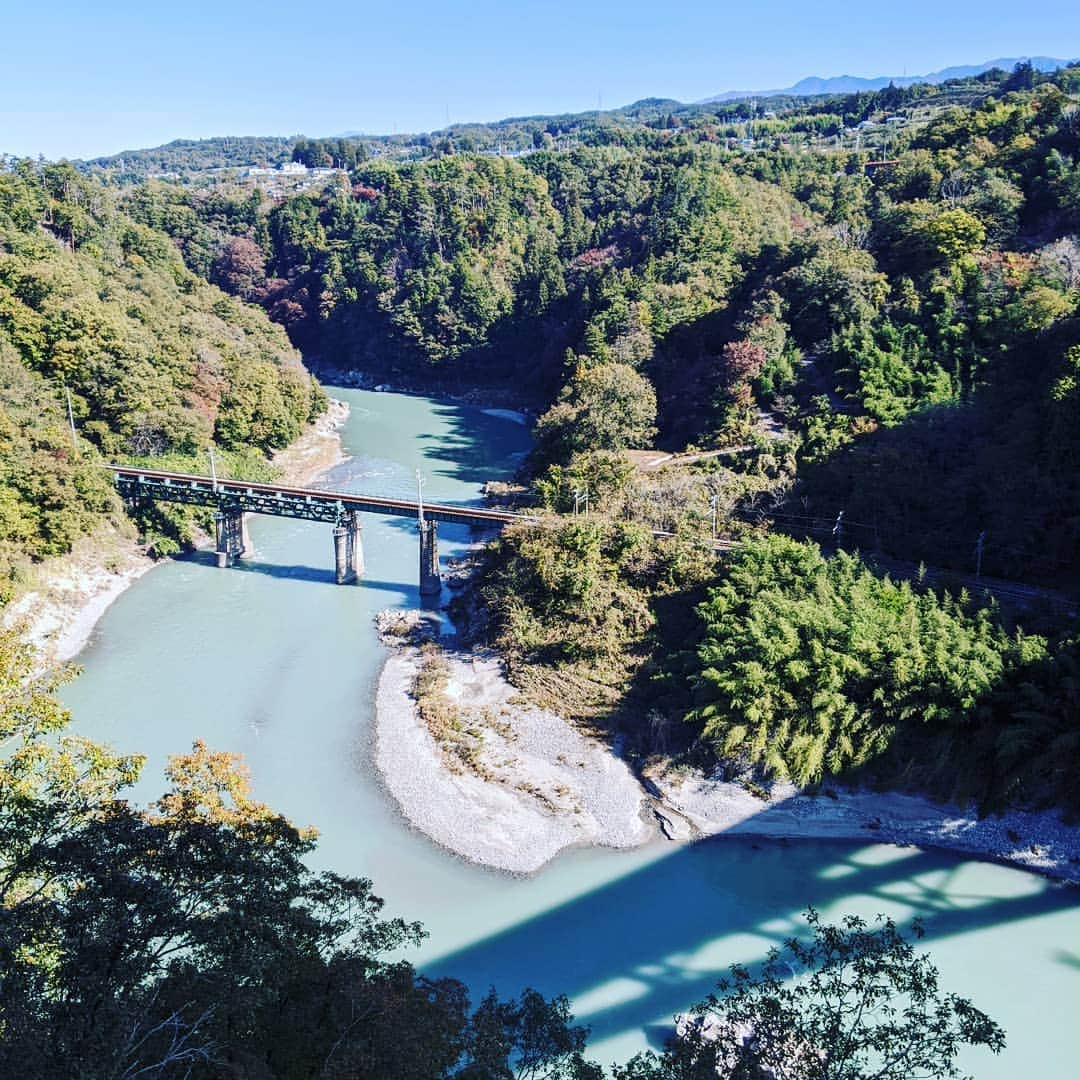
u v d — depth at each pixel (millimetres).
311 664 65000
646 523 70750
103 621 72375
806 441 80812
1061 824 43812
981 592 56844
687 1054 19172
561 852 45062
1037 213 100938
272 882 22234
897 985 19844
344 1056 17562
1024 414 65562
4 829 21672
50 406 89250
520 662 61875
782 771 47000
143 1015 17359
